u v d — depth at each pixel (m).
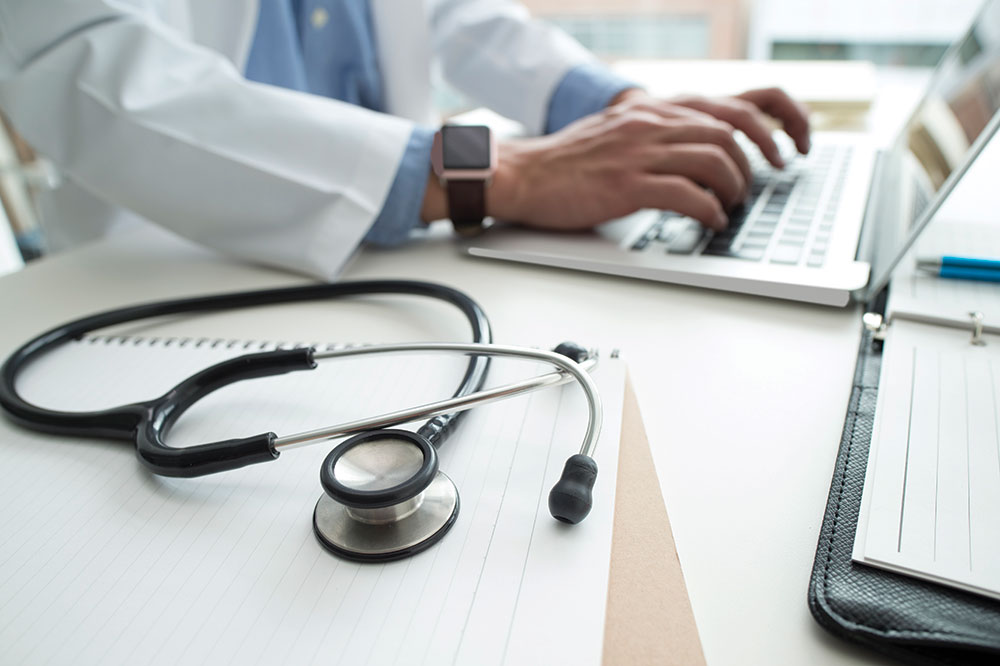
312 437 0.32
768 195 0.70
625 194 0.61
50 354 0.47
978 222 0.58
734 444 0.35
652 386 0.41
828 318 0.48
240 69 0.82
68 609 0.27
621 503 0.31
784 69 1.21
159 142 0.59
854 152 0.84
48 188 0.84
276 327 0.50
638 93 0.86
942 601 0.25
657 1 1.88
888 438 0.33
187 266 0.64
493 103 0.97
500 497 0.31
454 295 0.49
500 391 0.33
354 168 0.61
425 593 0.27
